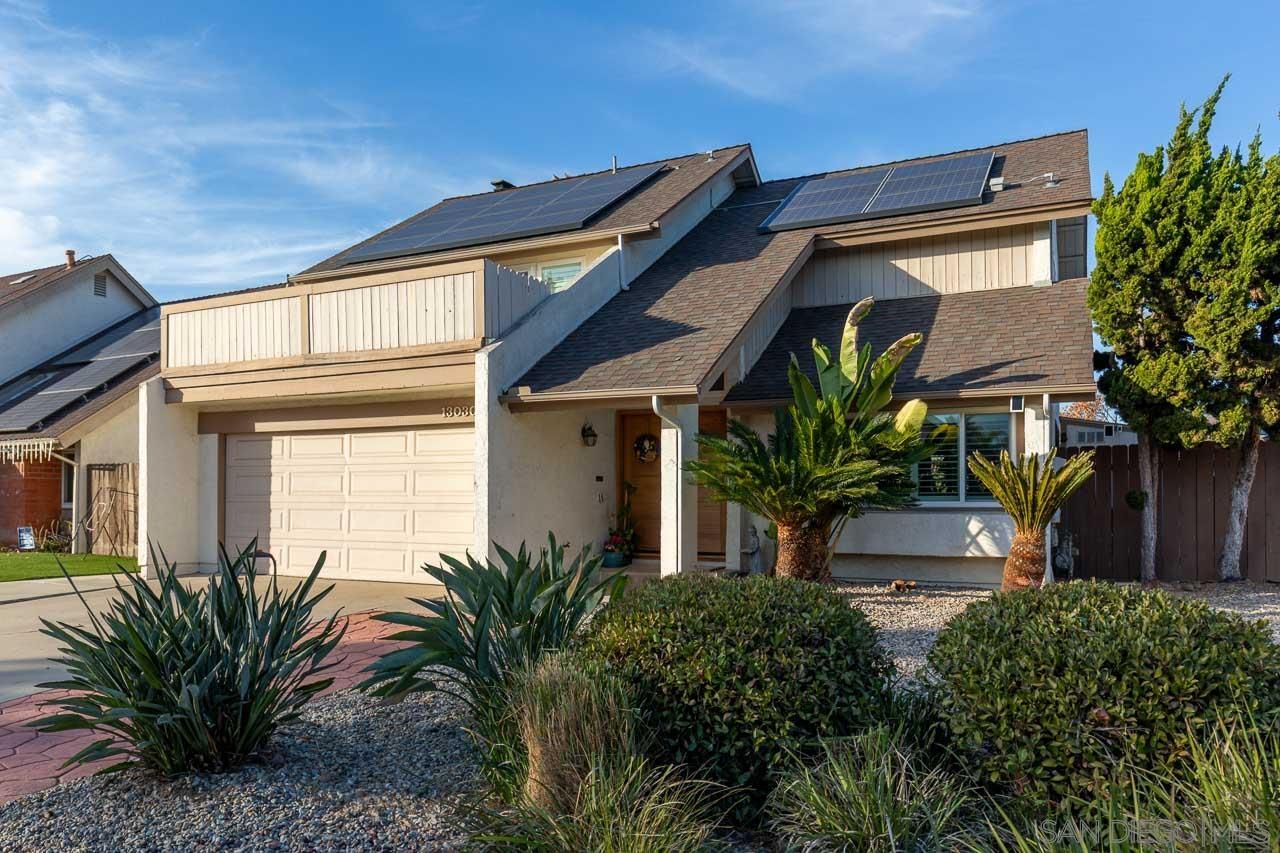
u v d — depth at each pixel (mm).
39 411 17438
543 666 4273
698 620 4340
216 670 4469
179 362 12977
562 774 3738
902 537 11555
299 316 11844
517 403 10430
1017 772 3576
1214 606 9367
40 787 4461
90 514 16734
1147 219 10977
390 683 4969
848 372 10570
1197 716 3402
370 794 4289
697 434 10180
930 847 3334
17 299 20641
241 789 4309
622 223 13258
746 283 12367
